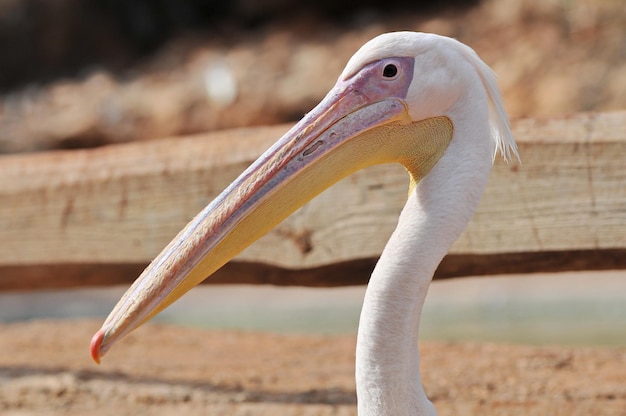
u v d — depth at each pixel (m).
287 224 8.11
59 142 32.38
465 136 5.32
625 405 7.68
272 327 16.84
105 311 20.44
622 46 28.00
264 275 8.35
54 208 9.20
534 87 27.95
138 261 8.85
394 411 5.23
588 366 8.84
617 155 6.99
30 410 8.58
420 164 5.48
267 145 8.36
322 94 31.48
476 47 31.42
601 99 26.50
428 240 5.24
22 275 9.44
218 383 8.93
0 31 37.25
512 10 32.25
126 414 8.35
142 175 8.78
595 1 30.09
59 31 37.75
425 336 14.55
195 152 8.64
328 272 8.04
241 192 5.34
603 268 7.26
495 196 7.31
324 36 35.59
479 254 7.37
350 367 9.36
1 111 34.81
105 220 8.98
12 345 10.88
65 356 10.22
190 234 5.28
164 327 11.65
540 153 7.18
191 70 35.53
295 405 8.22
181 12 39.72
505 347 9.77
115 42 38.50
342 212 7.88
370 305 5.27
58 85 36.38
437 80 5.28
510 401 7.98
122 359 10.02
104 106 33.41
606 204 7.02
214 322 17.88
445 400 8.16
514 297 17.50
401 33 5.39
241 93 32.50
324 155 5.39
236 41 37.19
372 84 5.36
